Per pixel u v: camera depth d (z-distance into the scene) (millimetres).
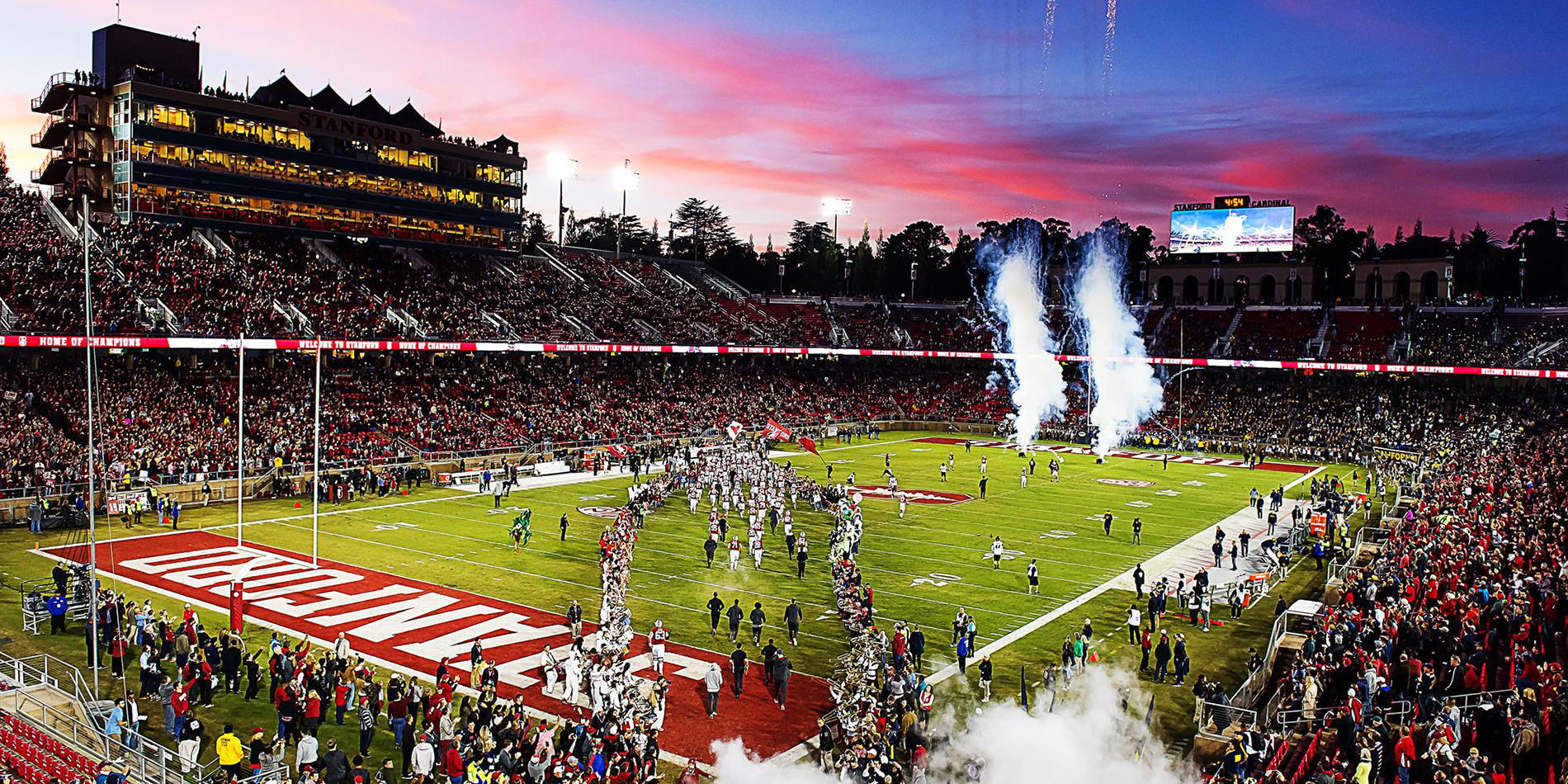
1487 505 39844
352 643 28453
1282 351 91625
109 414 51250
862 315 108625
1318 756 20984
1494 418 76312
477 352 70125
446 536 42562
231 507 47719
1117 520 49500
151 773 19891
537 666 27047
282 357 63188
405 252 82125
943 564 39719
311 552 38969
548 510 49406
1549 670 20141
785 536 44406
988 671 25703
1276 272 107375
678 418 77375
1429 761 18219
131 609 27703
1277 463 73312
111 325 54156
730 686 26359
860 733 21625
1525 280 122750
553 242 169750
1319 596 36219
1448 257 98688
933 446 80500
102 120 68500
